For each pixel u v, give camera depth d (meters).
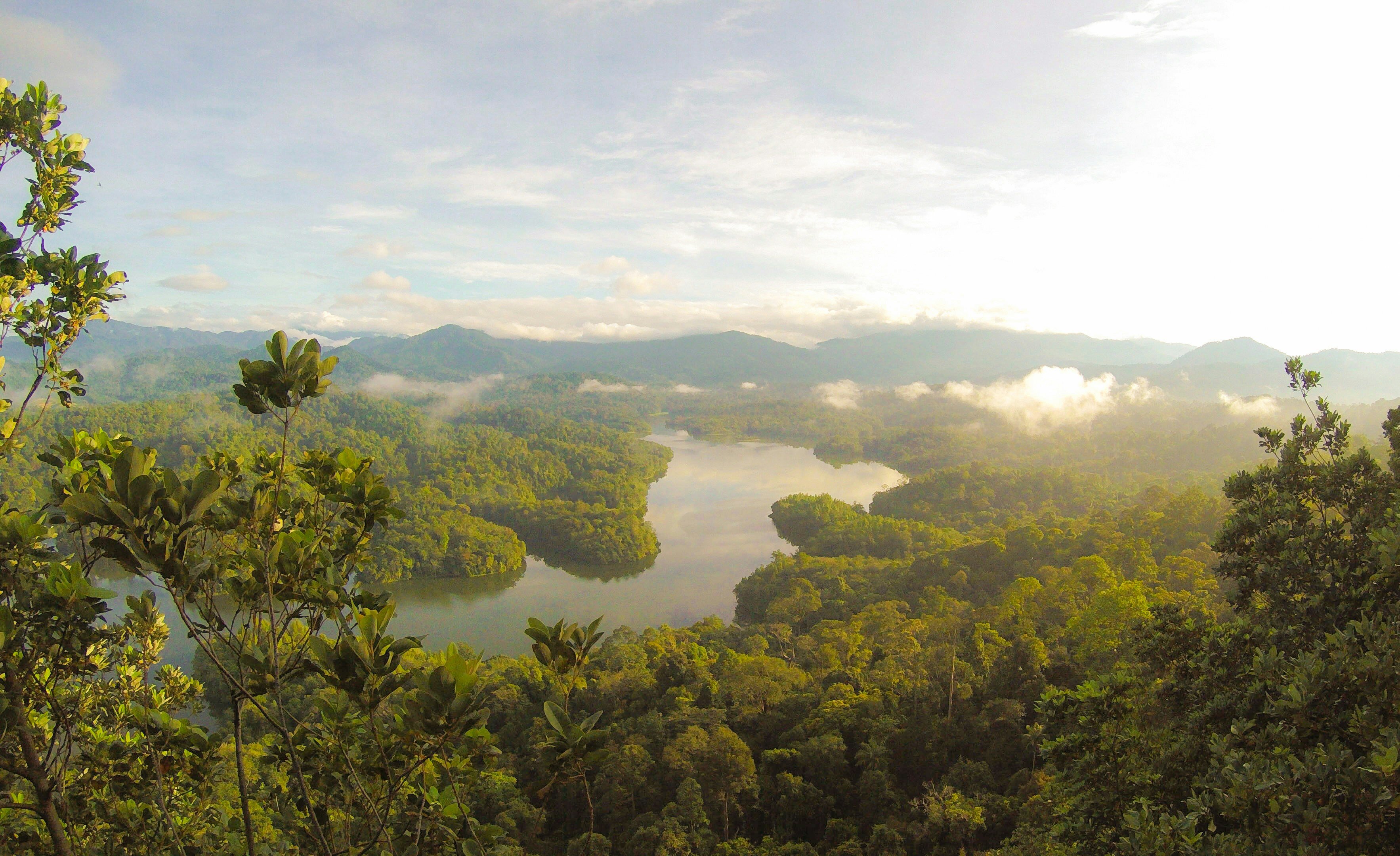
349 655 3.74
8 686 3.92
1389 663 5.78
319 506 4.86
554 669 4.32
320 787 4.57
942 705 31.80
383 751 4.04
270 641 3.97
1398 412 9.27
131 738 5.39
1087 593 40.56
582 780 4.11
